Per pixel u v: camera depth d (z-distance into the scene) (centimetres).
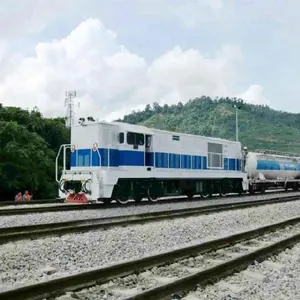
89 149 1925
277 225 1277
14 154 3148
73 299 566
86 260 833
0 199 3225
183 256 829
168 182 2286
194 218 1491
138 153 2053
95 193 1827
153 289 553
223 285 653
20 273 722
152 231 1179
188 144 2402
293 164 3866
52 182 3431
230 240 1005
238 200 2450
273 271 755
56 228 1166
